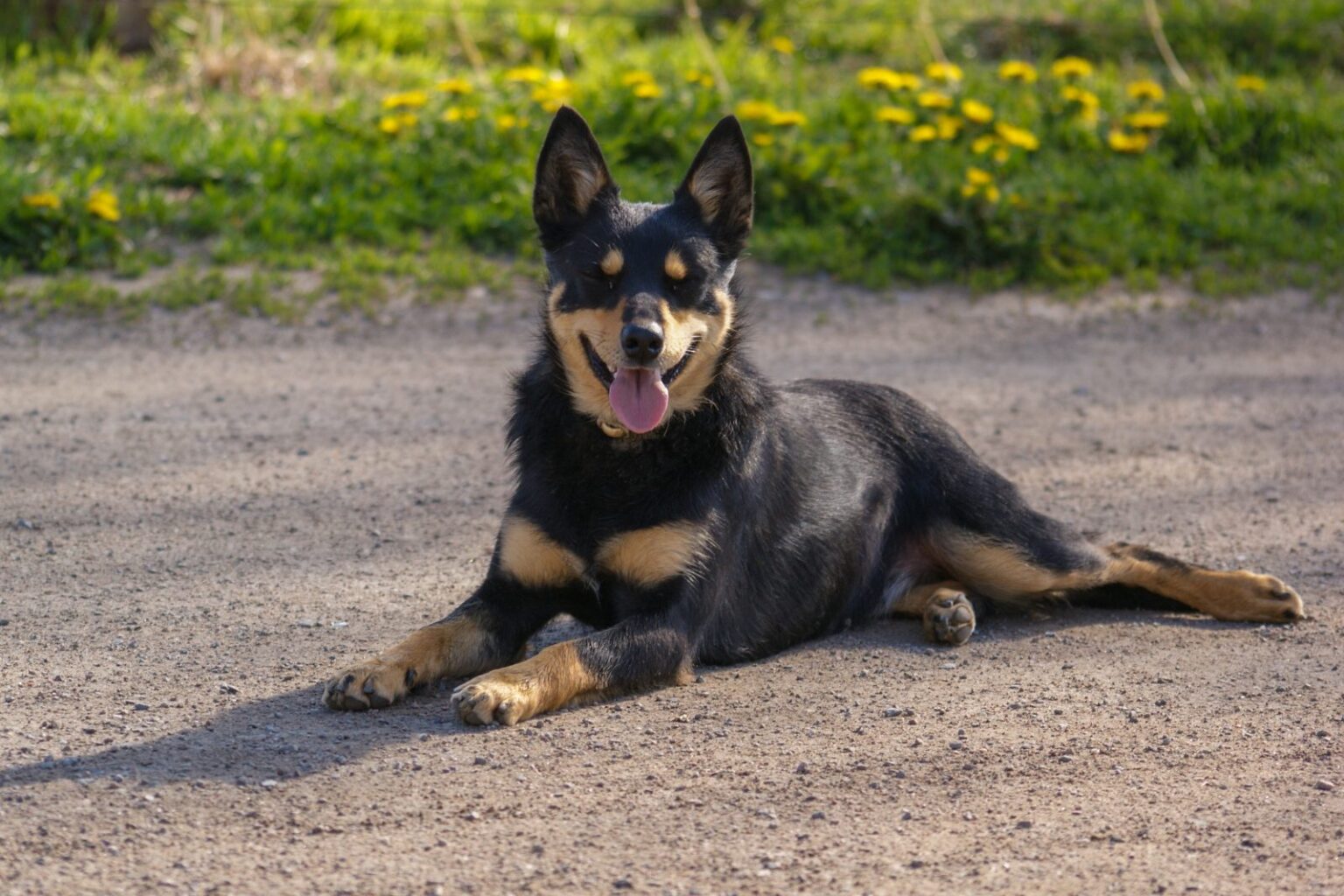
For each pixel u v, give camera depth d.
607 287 5.86
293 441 8.93
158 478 8.17
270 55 15.46
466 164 13.31
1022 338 11.62
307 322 11.09
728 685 5.77
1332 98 16.27
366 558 7.16
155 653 5.87
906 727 5.32
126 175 12.80
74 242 11.59
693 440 5.84
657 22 18.38
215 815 4.49
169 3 16.34
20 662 5.71
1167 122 15.25
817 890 4.14
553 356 5.99
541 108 14.20
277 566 6.98
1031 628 6.62
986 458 9.05
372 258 11.93
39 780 4.68
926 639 6.42
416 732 5.18
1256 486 8.62
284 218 12.35
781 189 13.38
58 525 7.38
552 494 5.84
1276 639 6.38
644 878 4.19
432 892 4.08
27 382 9.70
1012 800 4.74
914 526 6.79
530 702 5.26
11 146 12.86
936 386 10.45
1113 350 11.41
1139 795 4.79
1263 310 12.30
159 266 11.64
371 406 9.66
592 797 4.69
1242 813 4.67
